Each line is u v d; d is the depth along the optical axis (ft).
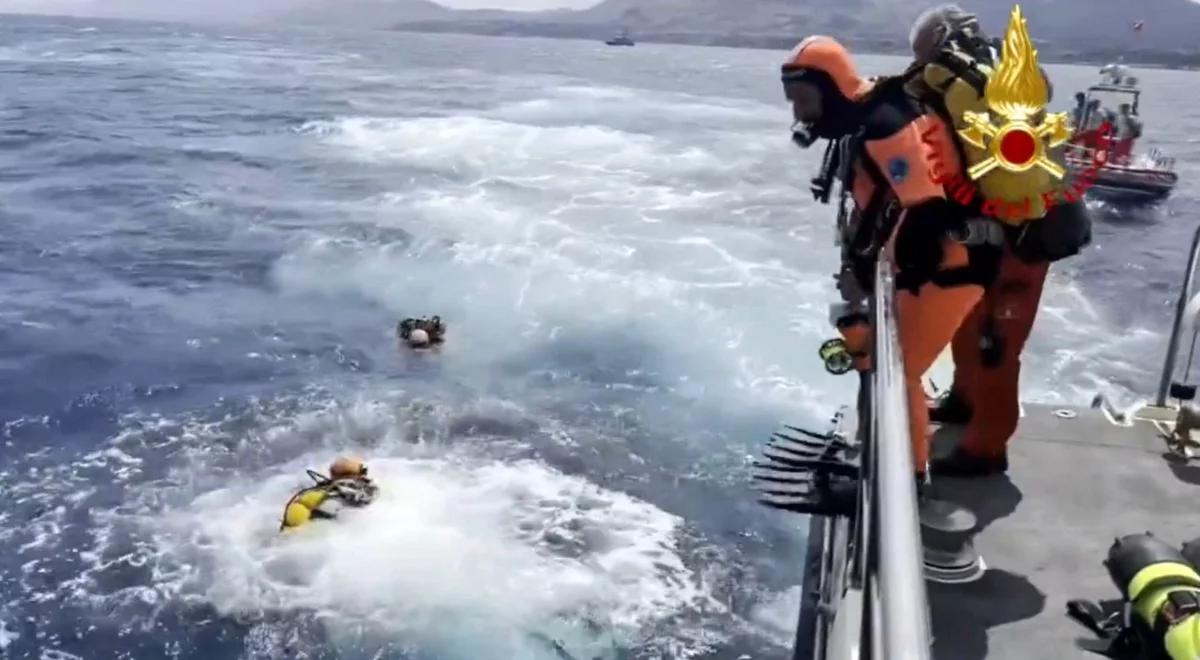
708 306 55.67
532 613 28.94
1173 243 82.74
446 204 80.53
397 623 28.19
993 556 12.00
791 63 10.77
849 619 8.71
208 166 97.71
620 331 51.88
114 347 49.62
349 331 52.21
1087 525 12.67
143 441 39.29
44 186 87.25
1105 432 15.23
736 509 35.14
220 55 285.64
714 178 94.68
